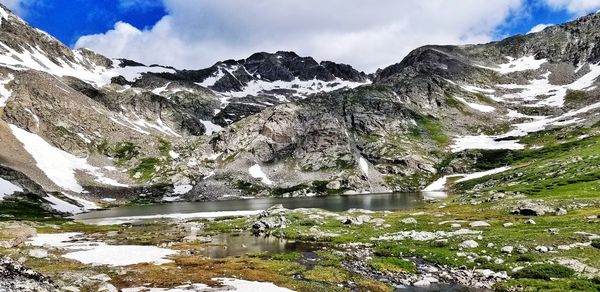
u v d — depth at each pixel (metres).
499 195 106.00
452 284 41.44
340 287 40.78
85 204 173.12
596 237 49.19
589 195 86.88
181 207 168.62
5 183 150.38
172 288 40.03
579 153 153.38
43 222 110.50
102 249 65.38
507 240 53.06
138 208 170.75
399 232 68.62
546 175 130.00
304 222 86.25
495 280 41.34
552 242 49.66
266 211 98.88
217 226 96.12
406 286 41.34
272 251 62.88
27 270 28.73
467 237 57.47
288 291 39.19
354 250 60.34
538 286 37.84
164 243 72.88
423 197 172.50
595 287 35.62
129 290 39.12
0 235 73.44
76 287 36.19
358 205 145.50
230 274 46.41
